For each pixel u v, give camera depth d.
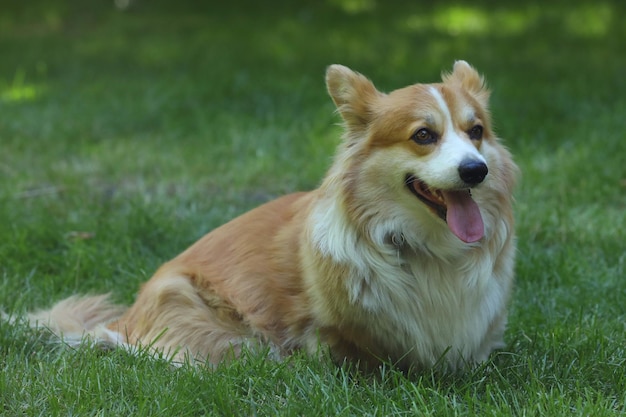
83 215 9.78
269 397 5.74
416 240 6.09
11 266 8.41
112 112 14.27
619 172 10.83
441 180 5.70
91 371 5.89
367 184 6.02
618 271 8.27
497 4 24.16
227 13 24.64
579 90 14.43
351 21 22.48
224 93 14.99
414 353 6.21
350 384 6.02
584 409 5.32
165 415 5.41
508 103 13.76
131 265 8.49
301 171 11.43
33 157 12.40
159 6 26.12
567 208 9.88
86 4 25.48
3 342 6.77
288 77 16.08
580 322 7.02
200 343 6.52
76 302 7.35
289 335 6.47
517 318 7.37
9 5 25.22
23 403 5.69
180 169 11.77
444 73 6.86
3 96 15.80
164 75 17.02
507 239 6.29
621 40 19.16
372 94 6.21
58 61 19.08
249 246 6.73
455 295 6.15
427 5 24.55
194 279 6.77
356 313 6.05
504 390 5.79
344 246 5.99
